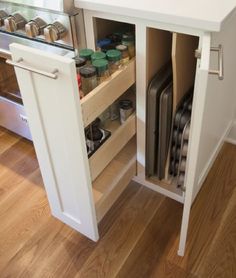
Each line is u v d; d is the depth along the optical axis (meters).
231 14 0.86
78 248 1.26
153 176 1.45
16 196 1.47
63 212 1.28
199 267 1.17
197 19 0.82
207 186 1.46
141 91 1.12
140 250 1.24
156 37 1.03
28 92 0.90
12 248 1.27
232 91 1.41
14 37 1.18
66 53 1.09
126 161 1.31
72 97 0.80
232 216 1.33
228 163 1.56
